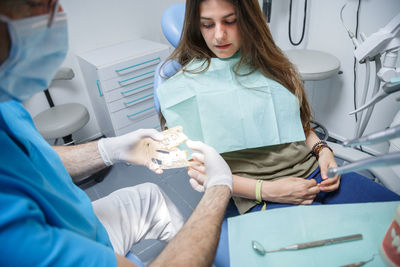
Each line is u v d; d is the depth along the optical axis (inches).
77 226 24.8
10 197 18.1
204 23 38.0
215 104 39.2
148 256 55.7
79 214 25.7
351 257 22.7
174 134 37.3
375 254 22.6
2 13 14.7
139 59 76.0
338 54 73.5
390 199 35.3
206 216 25.4
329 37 73.9
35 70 18.6
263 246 24.4
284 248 23.8
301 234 25.1
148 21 91.4
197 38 42.5
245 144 38.6
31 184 21.3
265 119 39.6
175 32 48.0
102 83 72.3
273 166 39.9
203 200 27.8
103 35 84.7
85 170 38.1
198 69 41.4
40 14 16.6
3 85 17.6
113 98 75.7
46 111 77.3
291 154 40.1
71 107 78.5
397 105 65.3
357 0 64.3
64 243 19.3
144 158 37.5
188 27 40.4
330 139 83.7
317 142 43.9
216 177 30.0
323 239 24.3
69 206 24.6
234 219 27.7
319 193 38.4
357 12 65.2
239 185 36.4
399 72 36.3
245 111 39.2
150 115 84.6
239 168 39.9
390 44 36.4
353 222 25.7
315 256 23.1
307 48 81.3
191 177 35.2
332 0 69.4
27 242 17.7
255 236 25.5
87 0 78.5
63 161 36.9
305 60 69.7
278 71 42.7
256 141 38.9
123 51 80.2
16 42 15.8
